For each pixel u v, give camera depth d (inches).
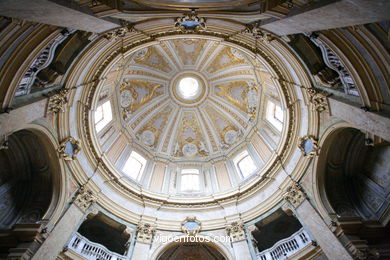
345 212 439.5
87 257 449.1
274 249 490.0
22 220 421.4
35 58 305.4
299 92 491.8
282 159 569.0
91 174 546.6
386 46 277.6
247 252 512.7
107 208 548.1
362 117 337.4
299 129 522.0
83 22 263.7
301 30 287.6
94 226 592.7
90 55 435.8
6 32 258.8
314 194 469.1
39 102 370.0
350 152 470.3
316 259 421.1
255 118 763.4
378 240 390.3
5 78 285.1
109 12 274.5
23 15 198.8
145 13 316.2
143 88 844.0
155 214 605.6
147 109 843.4
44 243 391.2
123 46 475.5
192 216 609.0
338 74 377.4
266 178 597.3
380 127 309.3
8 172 459.2
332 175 482.9
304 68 432.1
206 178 751.1
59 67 395.2
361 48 303.4
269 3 267.0
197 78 894.4
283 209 523.2
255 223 560.4
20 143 447.8
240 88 826.2
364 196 454.3
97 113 663.1
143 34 452.4
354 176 484.1
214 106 882.1
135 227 563.8
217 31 442.3
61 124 461.1
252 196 608.1
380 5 171.8
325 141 454.3
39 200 452.4
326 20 229.8
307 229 454.9
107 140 676.1
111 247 605.0
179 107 892.0
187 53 860.0
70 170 486.9
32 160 464.1
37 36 294.0
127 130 761.6
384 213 401.4
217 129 857.5
